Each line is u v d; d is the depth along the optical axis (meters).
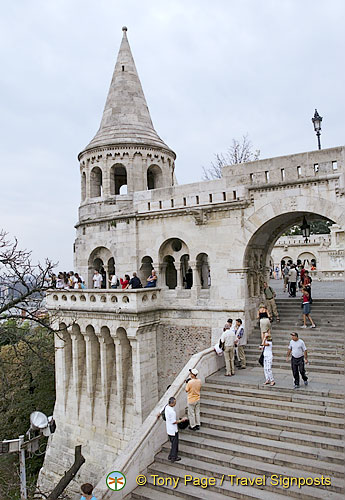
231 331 14.69
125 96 23.83
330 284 31.08
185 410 12.92
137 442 10.98
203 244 18.48
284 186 16.45
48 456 20.48
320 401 11.84
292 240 48.41
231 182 17.72
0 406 25.03
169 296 19.36
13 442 10.34
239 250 17.50
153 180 25.52
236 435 11.31
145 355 18.31
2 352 24.09
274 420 11.56
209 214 18.31
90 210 22.28
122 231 20.89
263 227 17.41
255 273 19.19
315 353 15.10
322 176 15.55
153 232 20.08
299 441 10.51
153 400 18.58
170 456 10.91
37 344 13.20
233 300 17.59
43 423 10.02
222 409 12.59
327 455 9.83
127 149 22.25
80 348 20.05
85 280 22.33
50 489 19.34
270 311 18.59
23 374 24.70
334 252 40.19
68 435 20.02
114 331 18.17
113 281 20.03
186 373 13.57
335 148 15.45
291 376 14.06
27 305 11.56
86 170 23.30
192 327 18.62
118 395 18.09
